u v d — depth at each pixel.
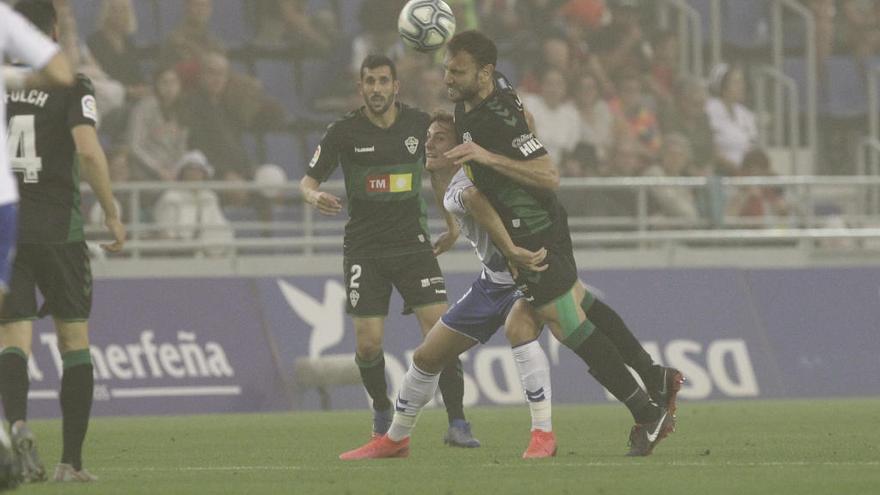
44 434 35.09
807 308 52.78
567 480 20.64
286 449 29.61
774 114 70.62
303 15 64.31
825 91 72.88
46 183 21.25
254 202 57.91
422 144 31.34
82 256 21.45
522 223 24.02
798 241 60.84
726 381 50.72
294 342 47.56
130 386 44.94
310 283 48.41
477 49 23.58
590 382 49.16
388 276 31.34
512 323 25.61
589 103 63.19
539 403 25.72
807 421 37.22
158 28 62.09
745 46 72.69
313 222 58.62
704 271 52.25
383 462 25.23
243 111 60.19
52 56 18.56
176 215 54.62
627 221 57.06
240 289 47.56
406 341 47.91
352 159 31.11
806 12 71.44
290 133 61.78
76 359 21.25
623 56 66.19
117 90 56.62
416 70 61.34
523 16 66.19
